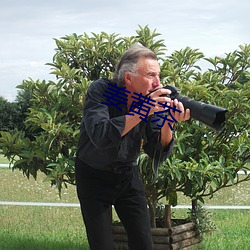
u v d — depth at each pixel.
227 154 6.80
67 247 7.29
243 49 7.29
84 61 7.19
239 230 8.59
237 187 13.66
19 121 38.97
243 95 6.55
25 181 14.78
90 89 3.92
